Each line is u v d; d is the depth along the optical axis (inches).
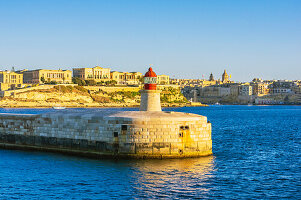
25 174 1385.3
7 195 1174.3
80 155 1563.7
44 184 1277.1
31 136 1732.3
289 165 1636.3
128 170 1406.3
